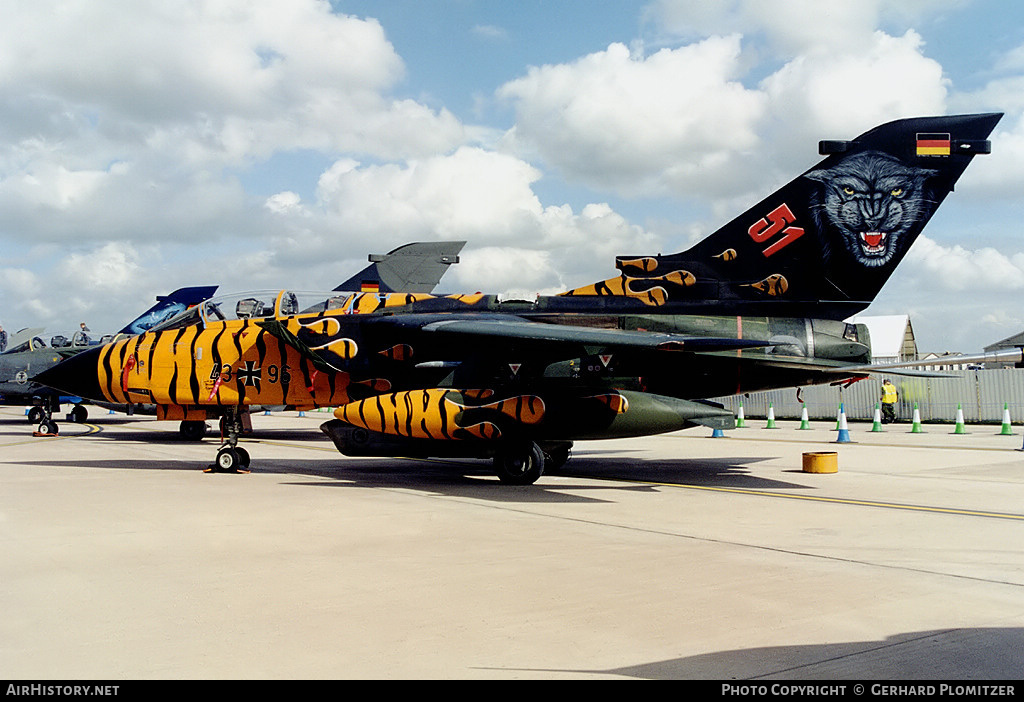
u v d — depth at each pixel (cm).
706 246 1311
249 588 595
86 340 2848
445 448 1263
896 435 2294
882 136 1255
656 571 649
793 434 2377
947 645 470
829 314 1293
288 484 1209
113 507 972
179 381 1362
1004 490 1138
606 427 1148
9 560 684
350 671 427
